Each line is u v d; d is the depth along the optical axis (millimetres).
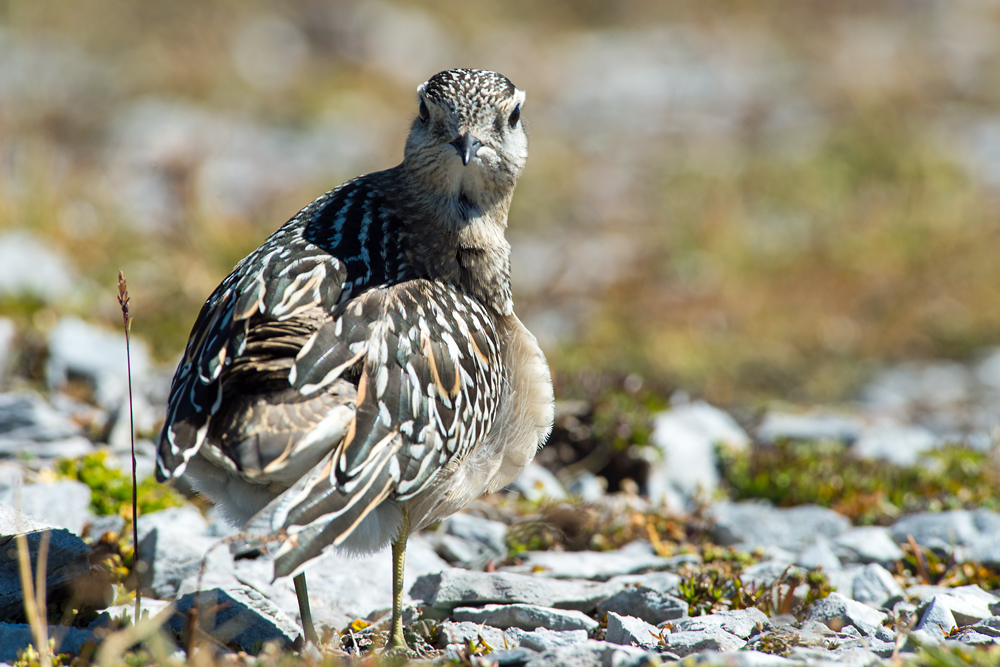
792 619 7617
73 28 29969
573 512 9750
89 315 14398
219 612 7105
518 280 19250
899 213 22062
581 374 12773
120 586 7797
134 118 25141
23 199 16719
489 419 7180
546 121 28547
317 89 29547
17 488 7762
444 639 7137
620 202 23047
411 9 36719
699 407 13547
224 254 16891
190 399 6172
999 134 27312
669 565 8914
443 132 7586
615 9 39531
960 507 10664
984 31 36594
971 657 5766
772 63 33562
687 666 5797
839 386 16812
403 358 6543
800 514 10352
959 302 19281
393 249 7359
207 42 30438
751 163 25203
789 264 20656
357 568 8469
